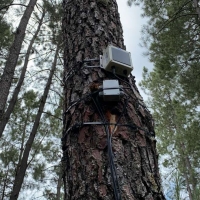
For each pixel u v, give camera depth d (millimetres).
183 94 7605
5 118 5090
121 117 1098
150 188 954
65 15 1847
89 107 1131
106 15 1671
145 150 1060
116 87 1105
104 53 1311
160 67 6941
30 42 7145
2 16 6891
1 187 7621
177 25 6820
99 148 1010
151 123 1234
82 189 945
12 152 8172
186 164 7738
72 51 1499
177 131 8305
